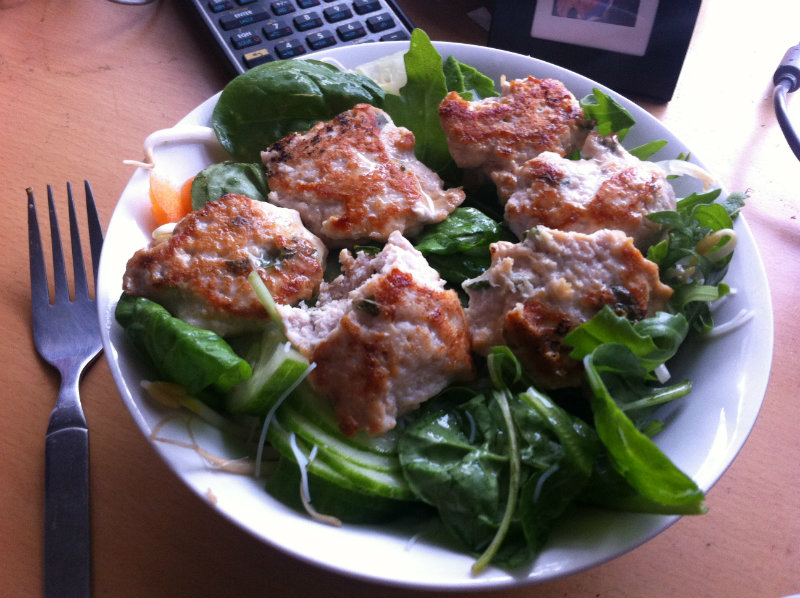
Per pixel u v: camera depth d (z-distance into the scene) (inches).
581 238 9.3
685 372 9.4
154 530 9.0
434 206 10.2
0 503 9.1
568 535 8.2
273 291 9.3
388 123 10.7
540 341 8.9
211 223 9.4
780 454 10.0
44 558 8.7
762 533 9.4
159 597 8.6
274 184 10.3
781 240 12.0
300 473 8.5
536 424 8.5
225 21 13.1
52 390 10.1
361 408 8.7
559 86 10.9
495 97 11.1
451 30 14.2
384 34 13.2
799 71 13.4
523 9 13.2
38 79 13.3
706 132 13.3
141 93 13.2
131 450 9.6
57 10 14.3
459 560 7.9
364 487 8.4
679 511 7.9
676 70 13.1
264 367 8.9
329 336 8.8
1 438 9.6
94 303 10.8
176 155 10.7
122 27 14.2
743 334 9.2
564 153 10.6
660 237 10.0
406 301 8.9
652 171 10.1
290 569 8.9
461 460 8.4
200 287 9.1
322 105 11.0
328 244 10.2
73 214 11.0
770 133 13.3
